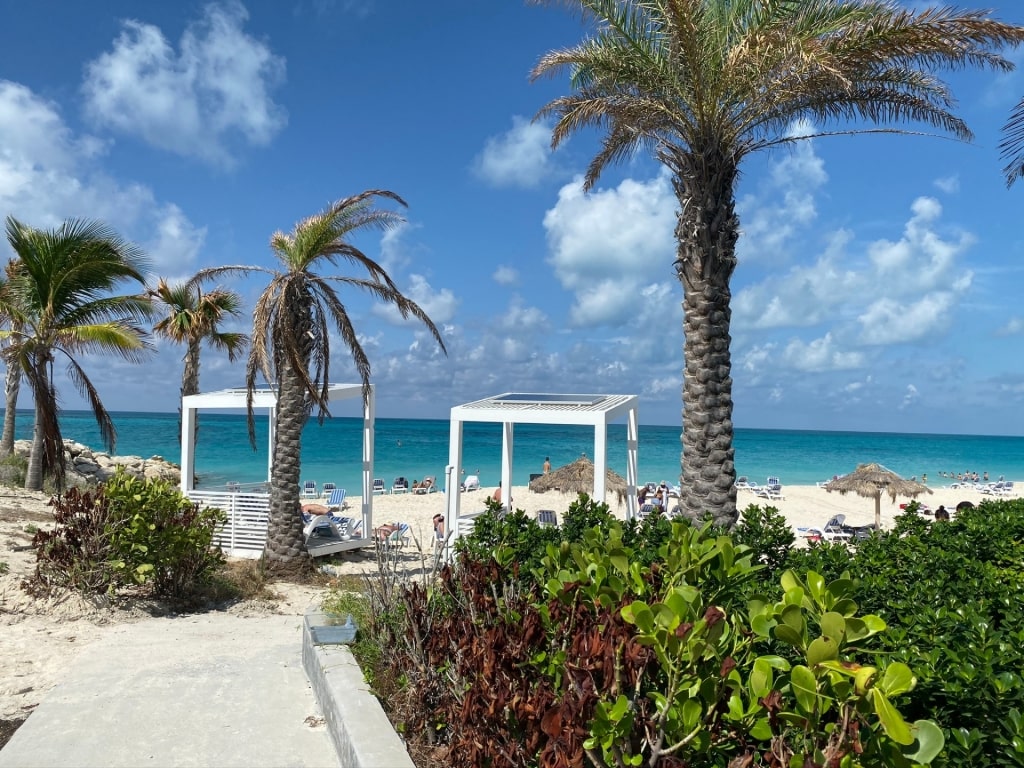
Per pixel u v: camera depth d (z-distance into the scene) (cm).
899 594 379
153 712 463
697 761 243
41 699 498
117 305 1645
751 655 266
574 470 1952
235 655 616
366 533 1598
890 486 2078
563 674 290
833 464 5919
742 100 800
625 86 867
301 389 1335
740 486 3475
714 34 785
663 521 598
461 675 355
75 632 716
